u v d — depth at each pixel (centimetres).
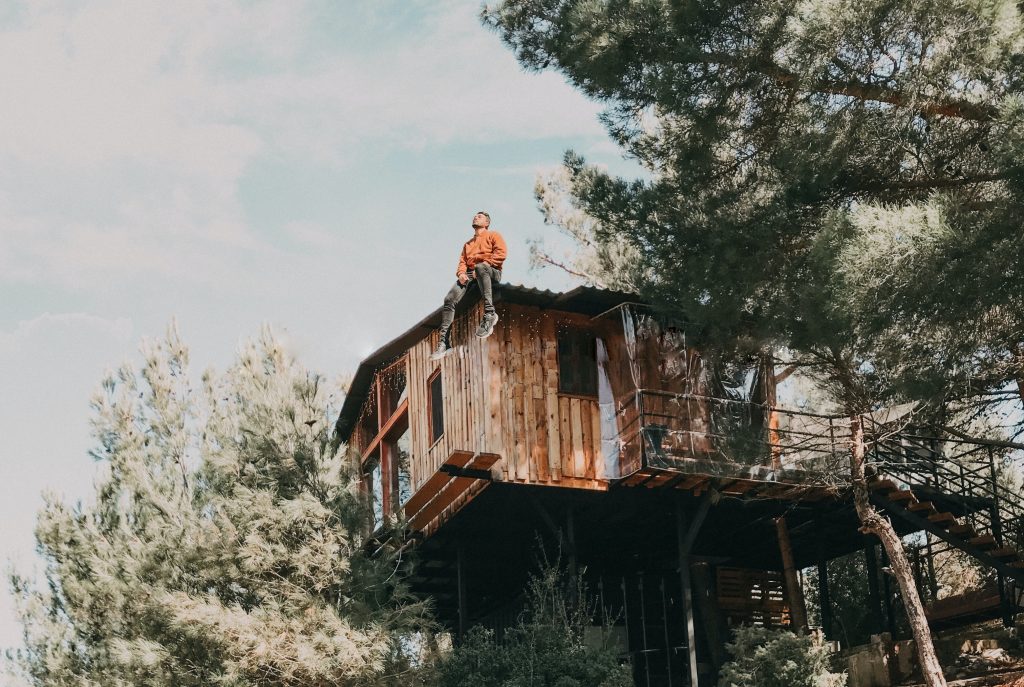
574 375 1980
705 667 2172
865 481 1647
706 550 2305
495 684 1736
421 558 2247
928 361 1433
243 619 1659
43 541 2000
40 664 1955
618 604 2319
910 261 1286
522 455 1886
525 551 2225
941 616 2000
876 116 1545
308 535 1784
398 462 2348
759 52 1534
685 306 1616
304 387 1928
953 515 2095
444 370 2091
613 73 1611
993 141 1373
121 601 1855
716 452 1912
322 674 1655
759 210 1612
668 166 1755
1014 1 1352
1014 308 1366
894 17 1405
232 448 1889
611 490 1927
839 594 2519
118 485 2023
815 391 2236
